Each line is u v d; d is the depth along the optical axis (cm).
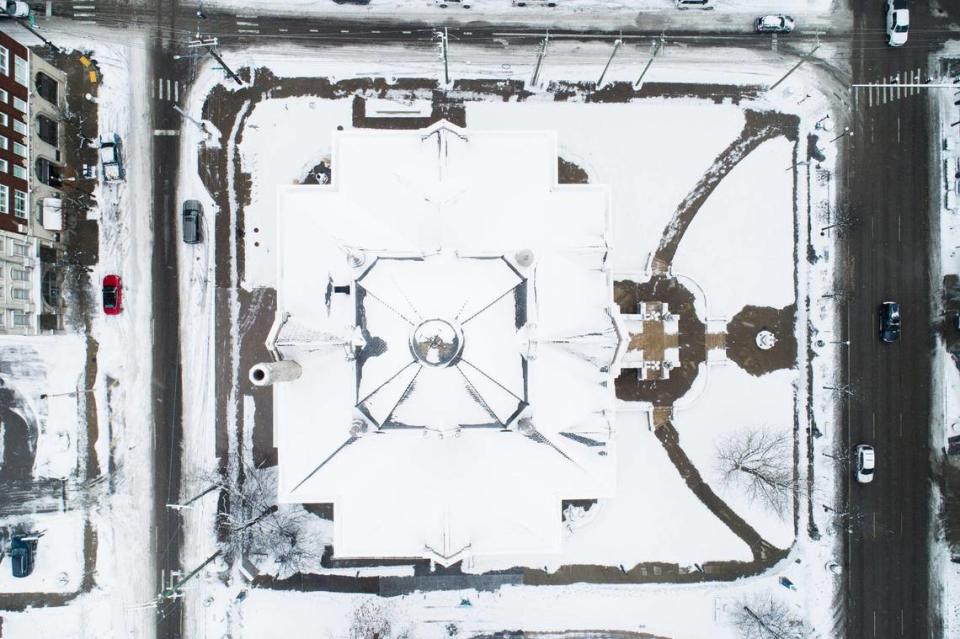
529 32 6334
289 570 6209
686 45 6372
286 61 6294
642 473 6300
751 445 6250
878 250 6425
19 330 5712
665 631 6288
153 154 6278
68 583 6238
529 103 6316
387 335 3950
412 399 3944
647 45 6366
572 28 6344
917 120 6444
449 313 3881
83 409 6247
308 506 6256
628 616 6300
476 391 3919
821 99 6394
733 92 6372
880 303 6406
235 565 6234
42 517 6247
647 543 6294
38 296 5925
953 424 6419
